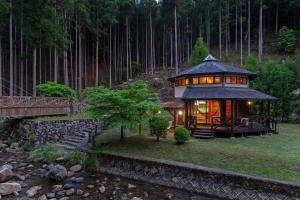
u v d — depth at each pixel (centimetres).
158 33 6178
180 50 6022
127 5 5119
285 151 1450
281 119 2955
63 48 3316
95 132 2053
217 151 1436
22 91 3759
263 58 4700
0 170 1323
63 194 1147
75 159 1555
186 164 1264
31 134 1944
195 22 6241
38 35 3064
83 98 2827
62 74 4900
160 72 5128
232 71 2128
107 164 1464
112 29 5488
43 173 1398
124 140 1745
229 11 5684
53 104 2366
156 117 1747
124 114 1598
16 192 1134
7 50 4075
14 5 2944
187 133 1625
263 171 1154
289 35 4781
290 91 2812
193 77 2262
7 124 2277
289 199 997
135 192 1186
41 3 3011
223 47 5759
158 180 1283
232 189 1109
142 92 1689
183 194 1170
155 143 1642
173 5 4866
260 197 1048
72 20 4175
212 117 1991
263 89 2886
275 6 5641
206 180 1170
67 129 2147
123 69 5406
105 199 1108
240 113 2289
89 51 5516
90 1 4528
